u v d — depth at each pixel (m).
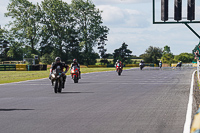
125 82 50.62
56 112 20.28
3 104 24.45
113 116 18.64
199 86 41.06
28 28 174.50
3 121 17.23
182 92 33.28
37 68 123.06
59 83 34.03
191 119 17.50
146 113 19.67
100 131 14.56
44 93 33.34
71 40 190.25
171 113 19.62
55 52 182.50
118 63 77.75
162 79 58.28
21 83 50.28
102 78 63.38
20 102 25.67
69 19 187.38
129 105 23.44
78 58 192.50
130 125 15.94
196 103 24.11
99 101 26.00
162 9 31.42
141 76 70.81
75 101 26.09
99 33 190.25
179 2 31.08
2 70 123.44
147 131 14.52
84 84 46.56
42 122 16.89
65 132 14.38
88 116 18.69
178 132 14.26
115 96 29.83
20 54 177.00
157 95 30.45
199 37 31.17
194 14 30.94
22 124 16.36
